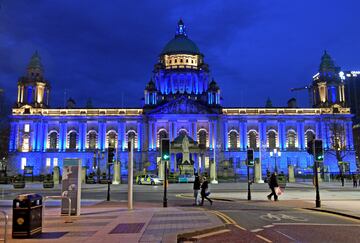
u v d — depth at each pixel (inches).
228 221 866.8
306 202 1327.5
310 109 5260.8
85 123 5182.1
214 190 2114.9
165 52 5876.0
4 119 5310.0
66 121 5182.1
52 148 5147.6
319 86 5388.8
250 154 1502.2
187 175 3115.2
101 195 1823.3
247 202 1373.0
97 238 634.8
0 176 3511.3
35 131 5044.3
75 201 967.6
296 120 5270.7
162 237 630.5
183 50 5816.9
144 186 2620.6
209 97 5319.9
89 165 5059.1
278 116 5241.1
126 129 5191.9
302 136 5231.3
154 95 5310.0
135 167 5019.7
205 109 5157.5
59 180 3282.5
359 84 6988.2
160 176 3117.6
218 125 5167.3
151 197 1675.7
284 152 5167.3
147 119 5167.3
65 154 5078.7
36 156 4995.1
